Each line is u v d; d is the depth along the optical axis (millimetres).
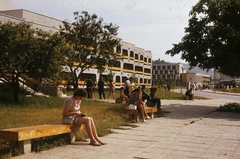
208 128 10477
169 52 19250
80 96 7297
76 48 40469
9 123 9711
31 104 17094
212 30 16625
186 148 7020
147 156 6109
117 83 72188
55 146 6758
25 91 24641
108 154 6191
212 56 17531
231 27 16359
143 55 89562
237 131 9922
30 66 17750
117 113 13555
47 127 6449
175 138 8305
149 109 12672
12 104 16656
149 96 16438
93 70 60094
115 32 42500
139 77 86875
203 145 7426
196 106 20891
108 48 42375
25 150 6023
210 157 6180
